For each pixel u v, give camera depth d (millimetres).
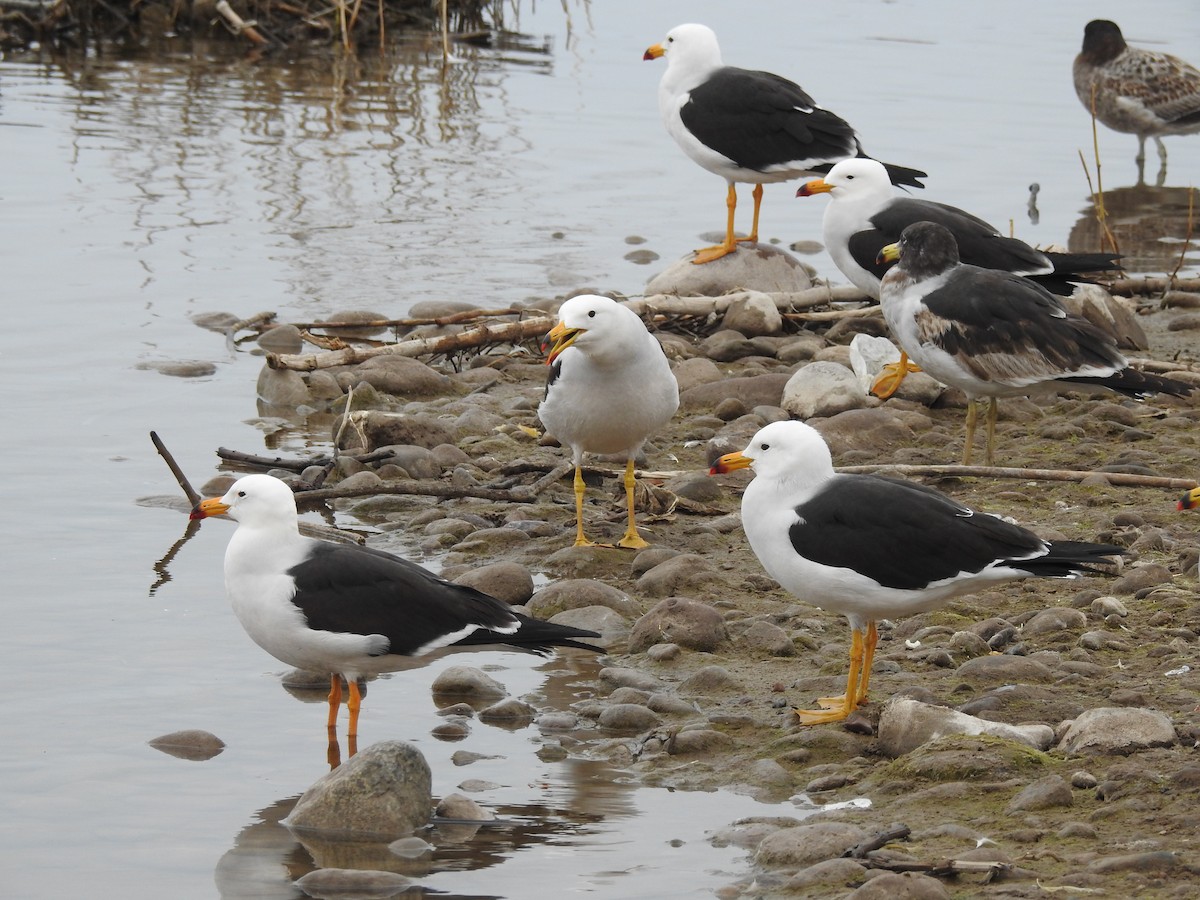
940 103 30859
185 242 23375
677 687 11156
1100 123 30125
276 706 11016
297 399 17875
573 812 9359
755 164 20359
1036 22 37500
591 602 12516
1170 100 28297
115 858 8867
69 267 22141
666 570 13008
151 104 30859
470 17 38219
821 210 26453
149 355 19203
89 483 15281
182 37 36688
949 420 17312
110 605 12609
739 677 11320
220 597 12867
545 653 11312
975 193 25953
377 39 36625
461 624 10117
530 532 14188
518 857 8781
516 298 21328
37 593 12766
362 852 8898
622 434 13398
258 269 22344
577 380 13078
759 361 18875
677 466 15852
